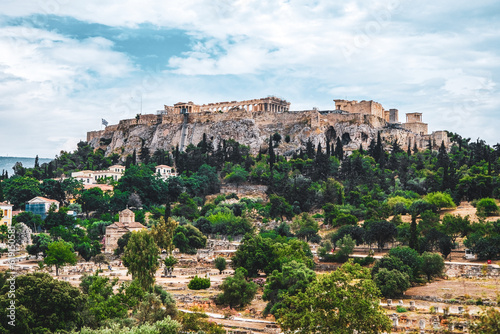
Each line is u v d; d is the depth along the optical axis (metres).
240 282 173.50
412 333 129.62
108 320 130.62
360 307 114.12
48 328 121.81
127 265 187.12
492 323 104.44
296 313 122.06
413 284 184.12
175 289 195.62
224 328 145.50
